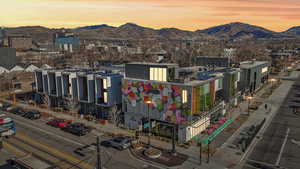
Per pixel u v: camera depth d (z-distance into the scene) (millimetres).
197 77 51156
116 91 55656
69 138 44406
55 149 39406
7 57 137250
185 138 41406
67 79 64000
